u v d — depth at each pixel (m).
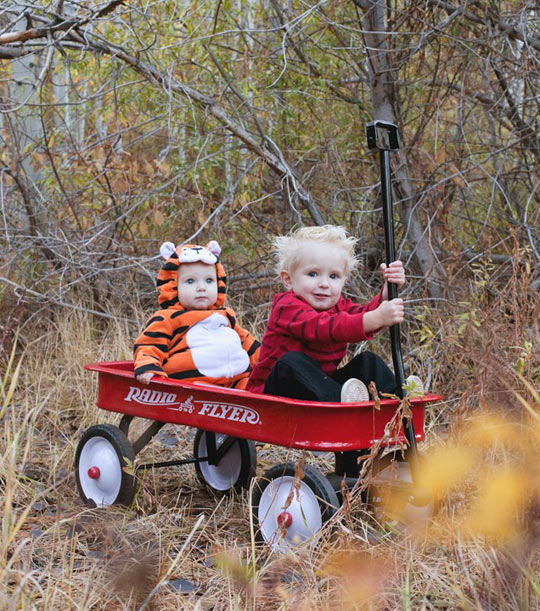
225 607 2.62
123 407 3.61
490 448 2.26
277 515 3.09
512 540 2.11
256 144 5.90
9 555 2.94
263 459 4.35
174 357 3.71
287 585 2.71
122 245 6.18
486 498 1.95
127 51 5.64
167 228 6.57
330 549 2.74
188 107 5.90
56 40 5.10
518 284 4.54
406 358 5.13
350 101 6.54
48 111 7.02
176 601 2.65
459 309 5.07
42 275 6.55
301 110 6.54
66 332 5.94
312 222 6.51
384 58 5.95
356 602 2.34
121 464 3.58
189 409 3.32
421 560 2.76
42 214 6.62
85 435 3.76
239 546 3.16
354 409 2.93
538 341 3.80
